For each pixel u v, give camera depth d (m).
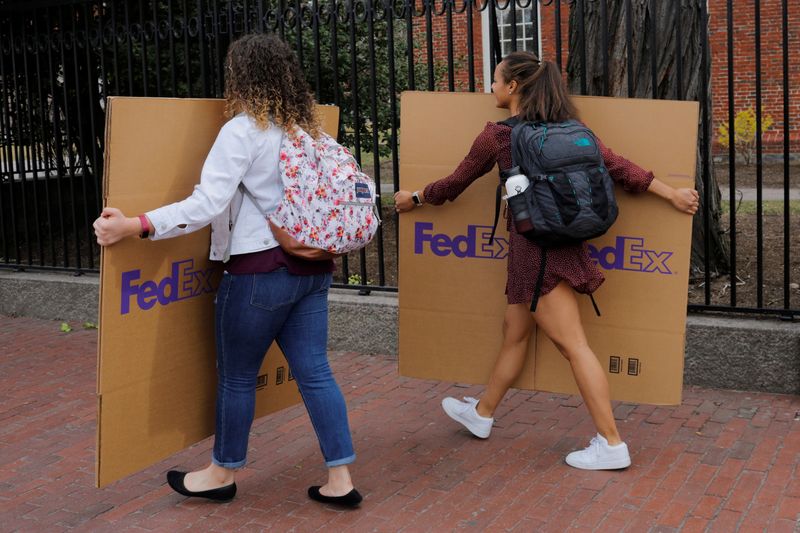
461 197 4.14
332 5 5.77
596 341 4.04
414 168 4.18
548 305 3.77
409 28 5.54
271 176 3.23
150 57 8.38
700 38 5.32
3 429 4.72
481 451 4.19
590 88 6.01
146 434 3.39
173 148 3.26
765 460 3.94
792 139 14.38
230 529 3.46
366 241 3.33
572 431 4.41
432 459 4.11
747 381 4.89
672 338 3.94
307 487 3.84
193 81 8.40
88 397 5.22
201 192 3.12
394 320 5.77
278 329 3.38
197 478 3.63
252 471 4.03
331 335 5.97
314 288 3.39
